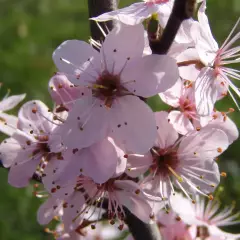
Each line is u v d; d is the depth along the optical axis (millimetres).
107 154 56
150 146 55
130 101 57
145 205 59
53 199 66
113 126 57
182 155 63
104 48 58
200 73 59
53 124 66
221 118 63
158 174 62
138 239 64
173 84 55
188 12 53
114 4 67
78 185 60
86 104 58
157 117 61
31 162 66
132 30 57
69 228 63
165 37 55
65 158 58
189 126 61
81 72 58
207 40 61
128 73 57
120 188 60
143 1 64
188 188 64
